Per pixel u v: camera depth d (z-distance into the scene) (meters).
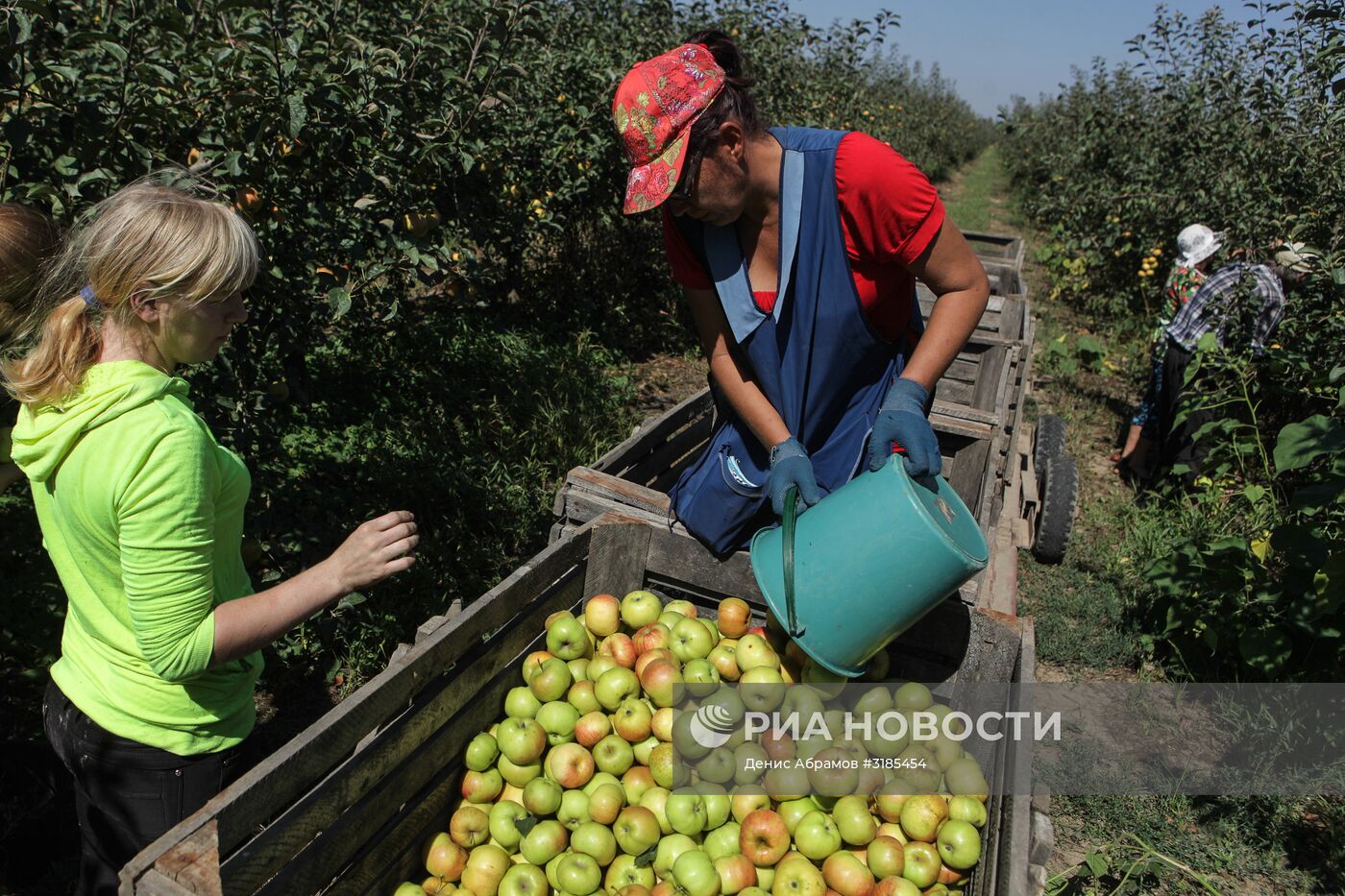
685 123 1.98
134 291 1.58
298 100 3.14
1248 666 4.22
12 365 1.61
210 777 1.89
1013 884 1.67
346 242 3.53
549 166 7.21
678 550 2.87
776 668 2.55
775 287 2.28
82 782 1.88
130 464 1.57
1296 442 3.66
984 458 4.16
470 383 6.64
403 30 5.34
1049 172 20.47
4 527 4.00
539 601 2.58
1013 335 6.68
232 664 1.88
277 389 3.57
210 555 1.67
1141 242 11.52
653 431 3.55
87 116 2.85
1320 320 4.98
